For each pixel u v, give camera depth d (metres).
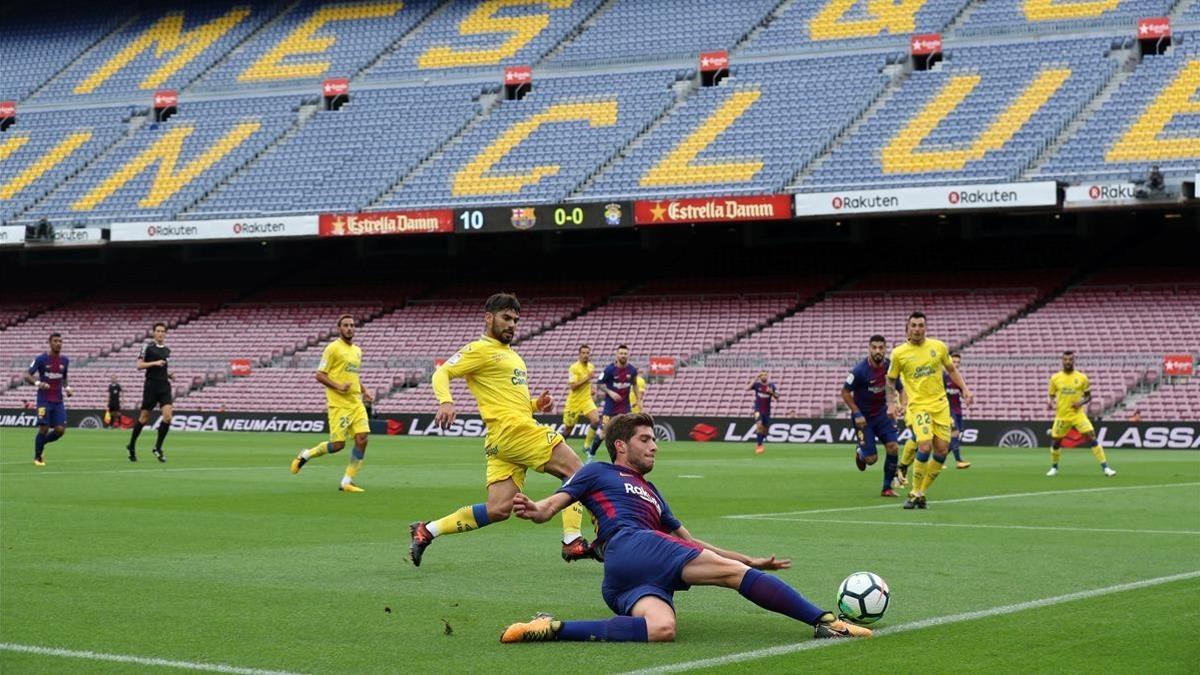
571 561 13.78
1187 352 50.41
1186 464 35.47
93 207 67.31
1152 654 9.39
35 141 73.25
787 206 53.16
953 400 33.41
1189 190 48.25
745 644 9.87
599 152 62.41
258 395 60.78
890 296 57.69
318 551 15.87
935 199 51.19
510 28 72.44
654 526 10.78
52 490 25.11
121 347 66.69
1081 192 49.59
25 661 9.29
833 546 16.22
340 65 72.88
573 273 66.88
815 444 49.00
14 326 70.62
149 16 81.00
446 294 66.75
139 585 13.02
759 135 60.66
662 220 54.75
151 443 46.09
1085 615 11.03
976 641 9.88
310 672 8.95
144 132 72.12
